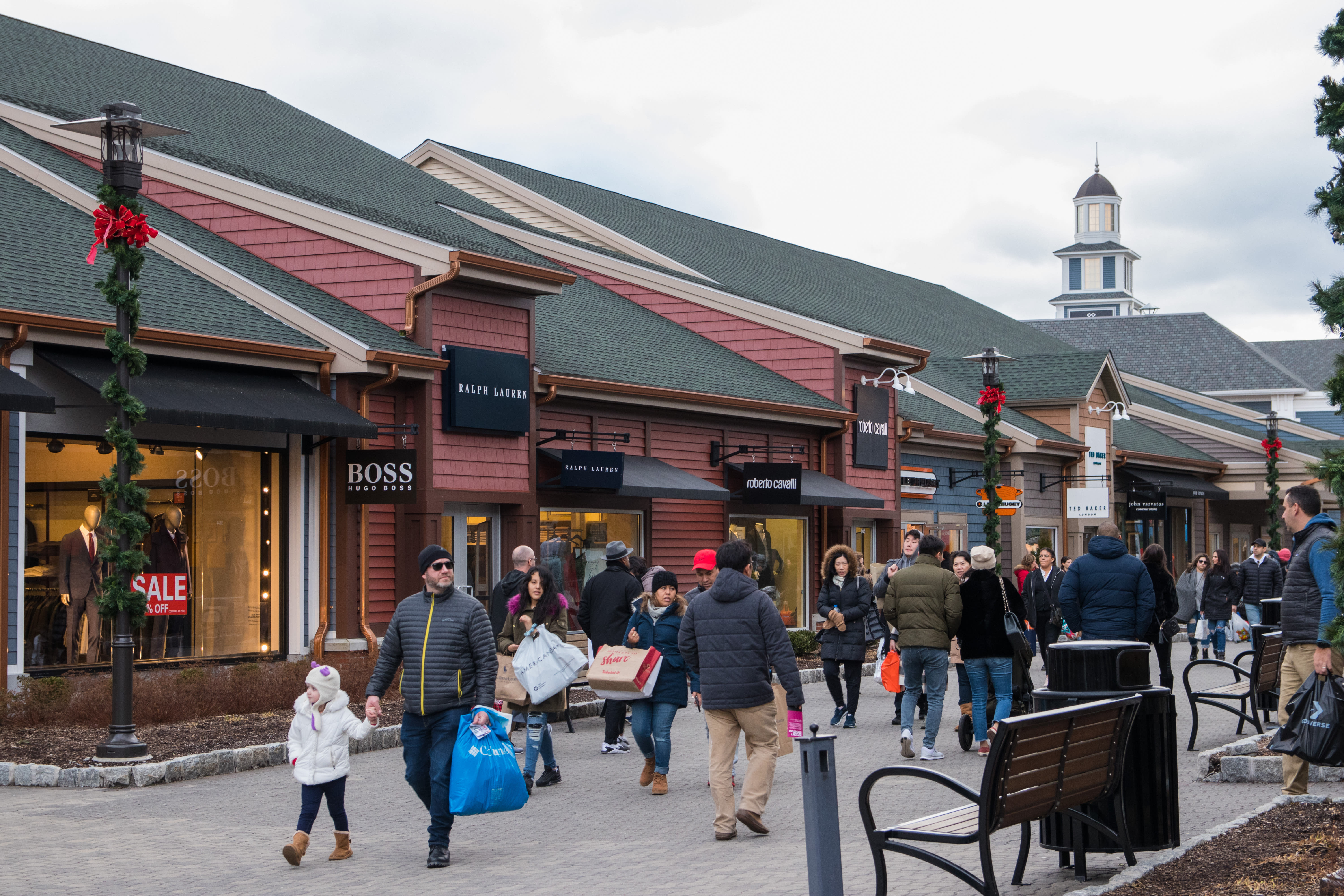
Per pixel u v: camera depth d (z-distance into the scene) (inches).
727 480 984.9
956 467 1337.4
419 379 709.9
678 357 1023.0
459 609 355.9
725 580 382.6
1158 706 323.0
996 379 963.3
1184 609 1073.5
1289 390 2746.1
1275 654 524.4
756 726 378.9
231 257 755.4
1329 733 343.0
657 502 929.5
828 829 277.1
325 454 691.4
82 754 474.6
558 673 456.1
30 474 582.2
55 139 789.9
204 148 843.4
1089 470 1513.3
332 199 781.3
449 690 350.9
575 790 456.4
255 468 681.0
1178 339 2930.6
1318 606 386.0
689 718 650.2
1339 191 337.7
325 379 682.2
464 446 746.8
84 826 389.1
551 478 821.2
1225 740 565.3
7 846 363.9
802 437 1069.1
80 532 603.5
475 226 911.7
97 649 610.2
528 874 336.2
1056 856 346.6
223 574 664.4
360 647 686.5
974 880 271.3
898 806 422.6
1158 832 320.5
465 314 752.3
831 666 612.4
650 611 480.7
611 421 879.7
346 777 366.0
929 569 516.7
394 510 719.1
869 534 1155.9
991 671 515.8
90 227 712.4
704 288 1155.9
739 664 377.1
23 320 556.4
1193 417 2081.7
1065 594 517.3
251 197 783.7
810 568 1080.2
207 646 657.0
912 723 524.1
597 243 1317.7
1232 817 383.9
